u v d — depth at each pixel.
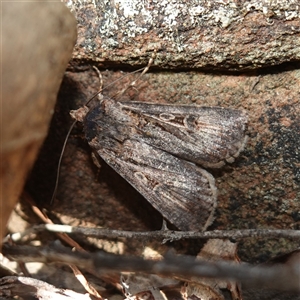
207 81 0.09
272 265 0.08
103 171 0.10
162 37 0.08
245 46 0.08
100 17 0.08
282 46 0.08
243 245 0.09
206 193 0.09
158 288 0.09
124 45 0.08
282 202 0.09
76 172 0.10
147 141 0.09
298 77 0.08
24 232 0.09
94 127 0.09
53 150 0.09
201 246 0.09
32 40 0.06
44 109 0.06
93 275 0.09
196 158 0.09
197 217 0.09
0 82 0.06
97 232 0.09
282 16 0.08
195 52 0.08
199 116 0.09
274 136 0.09
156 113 0.09
